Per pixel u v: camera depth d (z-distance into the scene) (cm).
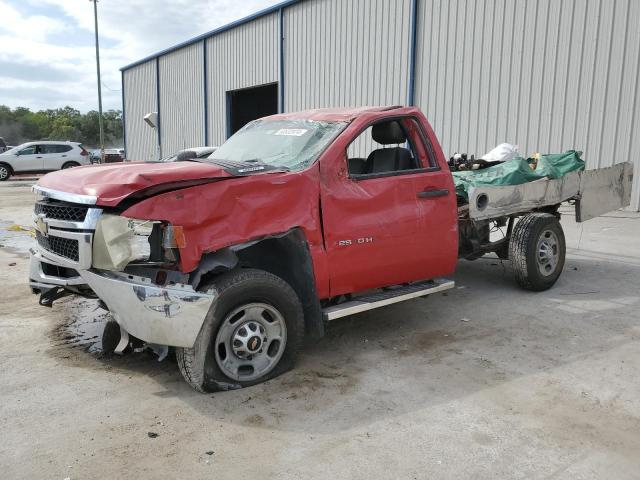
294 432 338
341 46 1677
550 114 1196
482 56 1302
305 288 422
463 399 376
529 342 477
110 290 368
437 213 498
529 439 327
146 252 359
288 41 1897
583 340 480
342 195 434
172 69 2709
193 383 379
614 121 1104
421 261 492
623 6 1067
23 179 2886
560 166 673
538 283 617
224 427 344
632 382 400
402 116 497
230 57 2238
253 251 429
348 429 340
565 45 1158
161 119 2888
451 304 589
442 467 300
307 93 1836
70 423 349
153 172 369
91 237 368
